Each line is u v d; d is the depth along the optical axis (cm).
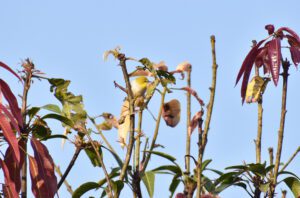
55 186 494
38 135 500
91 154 505
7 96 483
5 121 473
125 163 492
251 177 506
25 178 496
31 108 496
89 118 504
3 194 487
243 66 504
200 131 490
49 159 496
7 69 481
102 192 502
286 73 495
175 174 504
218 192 504
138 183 495
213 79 486
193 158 494
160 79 502
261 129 511
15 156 471
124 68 496
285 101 495
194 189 497
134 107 496
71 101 503
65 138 499
